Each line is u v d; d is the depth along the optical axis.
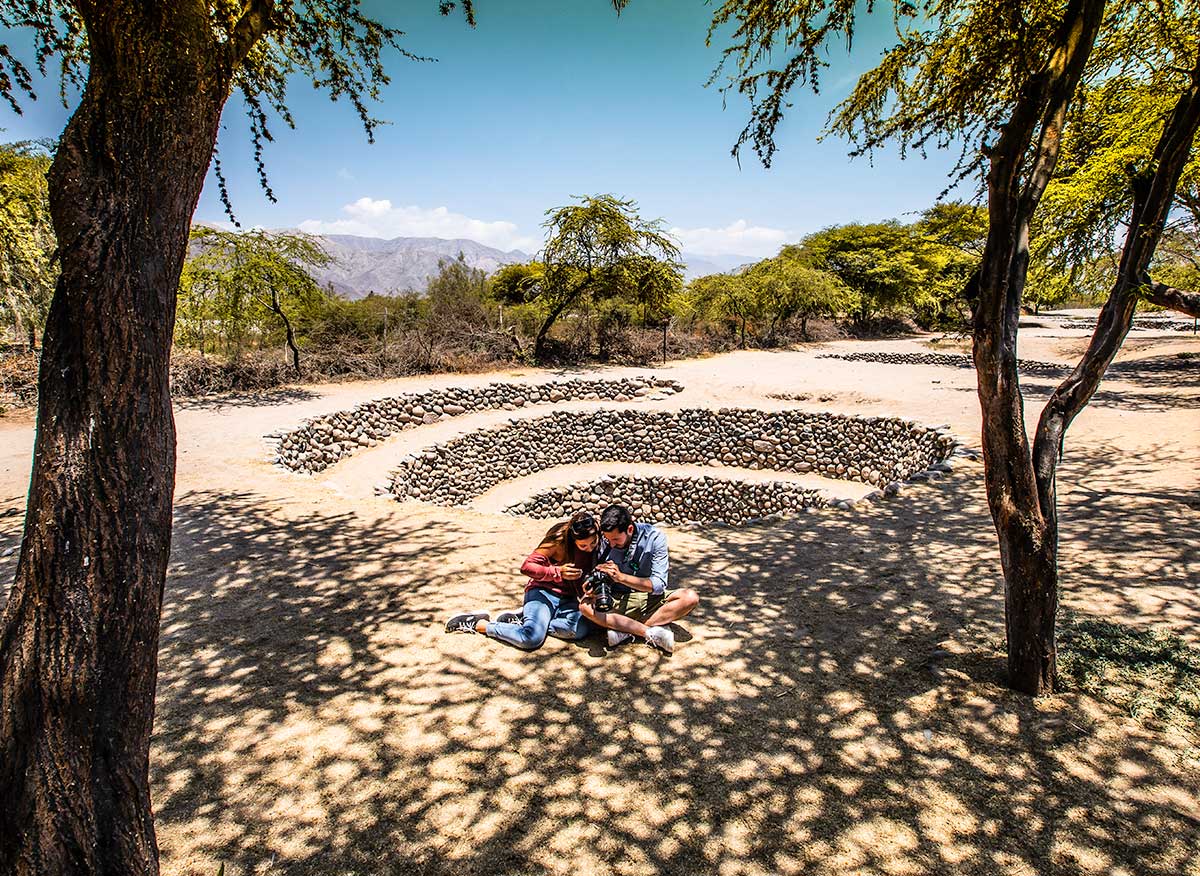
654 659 4.11
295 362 17.64
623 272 21.98
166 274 1.76
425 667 4.02
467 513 7.78
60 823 1.53
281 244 17.05
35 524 1.61
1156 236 3.09
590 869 2.50
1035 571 3.36
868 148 4.48
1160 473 7.78
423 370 19.59
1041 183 2.91
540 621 4.28
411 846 2.62
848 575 5.46
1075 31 2.79
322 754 3.20
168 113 1.75
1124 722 3.21
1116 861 2.44
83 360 1.64
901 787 2.89
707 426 15.60
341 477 11.24
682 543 6.78
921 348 28.12
